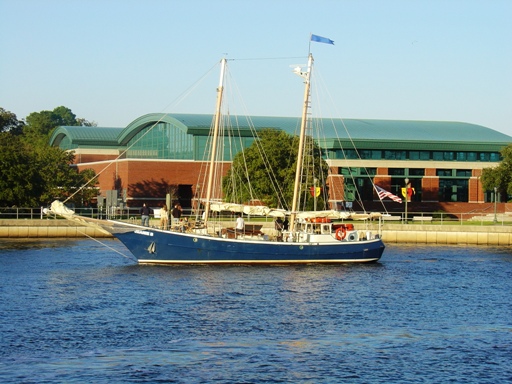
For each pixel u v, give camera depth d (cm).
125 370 4844
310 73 9775
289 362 5038
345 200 16675
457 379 4750
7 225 13312
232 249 9038
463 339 5650
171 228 9344
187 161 17300
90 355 5134
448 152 17788
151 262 9031
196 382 4656
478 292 7656
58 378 4697
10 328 5803
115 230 8956
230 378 4725
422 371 4891
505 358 5172
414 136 17800
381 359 5128
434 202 17475
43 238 13325
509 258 10838
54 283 7800
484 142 17762
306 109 9775
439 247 12825
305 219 9506
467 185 17788
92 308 6550
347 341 5553
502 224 14600
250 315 6344
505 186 16075
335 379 4731
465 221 15675
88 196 16938
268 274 8488
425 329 5950
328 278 8350
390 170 17425
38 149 18325
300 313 6462
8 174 14025
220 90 9556
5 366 4894
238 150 17700
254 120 18838
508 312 6644
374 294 7444
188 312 6425
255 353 5225
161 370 4853
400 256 11031
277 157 14262
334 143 17050
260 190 14262
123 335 5634
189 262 9000
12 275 8338
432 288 7862
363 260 9575
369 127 18375
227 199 14638
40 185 14575
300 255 9238
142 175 17075
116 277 8181
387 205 17275
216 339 5562
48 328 5816
